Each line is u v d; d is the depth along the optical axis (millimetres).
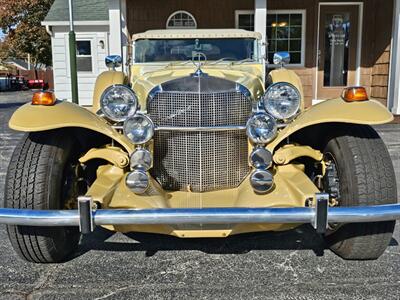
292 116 3223
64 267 3172
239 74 3818
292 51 11711
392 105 10391
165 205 2994
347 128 3145
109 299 2703
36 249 3039
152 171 3295
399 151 7117
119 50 10250
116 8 10117
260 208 2617
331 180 3191
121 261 3266
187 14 11797
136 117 3018
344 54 11750
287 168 3211
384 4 11016
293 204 2955
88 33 14836
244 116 3275
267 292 2768
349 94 3076
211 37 4570
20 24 31141
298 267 3123
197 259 3289
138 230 2975
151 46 4574
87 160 3227
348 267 3105
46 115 2963
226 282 2912
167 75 3758
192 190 3307
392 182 2955
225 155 3283
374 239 2990
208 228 2939
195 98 3182
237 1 11695
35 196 2928
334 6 11531
